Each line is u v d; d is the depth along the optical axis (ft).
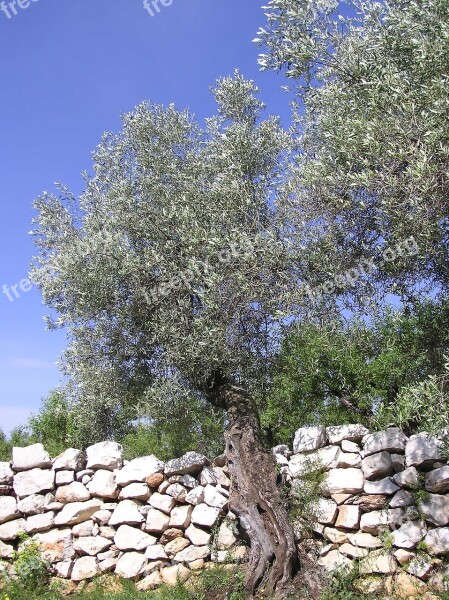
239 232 23.89
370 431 25.03
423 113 17.16
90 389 28.32
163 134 29.35
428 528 22.48
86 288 26.45
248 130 27.22
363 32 20.85
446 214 17.61
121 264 26.27
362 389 33.27
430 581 21.65
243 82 28.94
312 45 20.15
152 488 27.37
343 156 20.16
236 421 25.57
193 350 24.49
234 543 25.64
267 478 24.27
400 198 18.06
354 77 20.16
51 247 29.71
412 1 18.57
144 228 26.91
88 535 27.37
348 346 26.91
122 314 26.78
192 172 27.66
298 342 28.86
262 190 25.32
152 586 25.43
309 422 36.01
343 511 23.93
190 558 25.76
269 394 29.76
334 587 21.86
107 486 27.61
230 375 26.05
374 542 22.99
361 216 20.83
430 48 17.52
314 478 24.80
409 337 27.04
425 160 16.56
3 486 28.94
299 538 23.84
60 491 28.14
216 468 27.12
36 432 51.49
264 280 23.48
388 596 21.65
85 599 24.30
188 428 30.66
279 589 21.65
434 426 16.65
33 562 26.50
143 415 25.58
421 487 23.04
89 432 30.58
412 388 17.29
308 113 24.40
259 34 20.66
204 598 22.99
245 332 25.20
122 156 30.09
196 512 26.43
